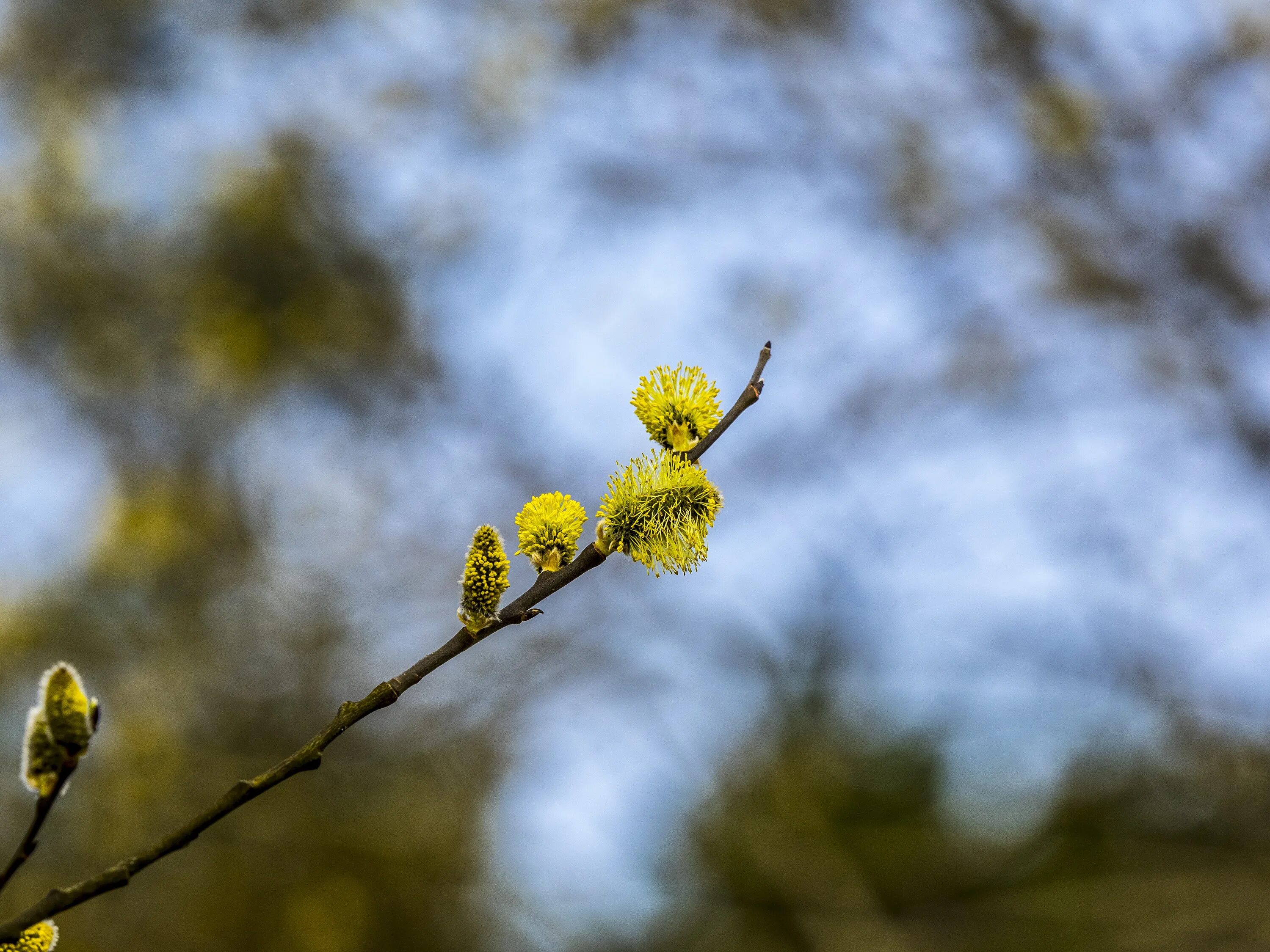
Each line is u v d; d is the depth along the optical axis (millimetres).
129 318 10539
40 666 9023
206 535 10031
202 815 2014
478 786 10055
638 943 10664
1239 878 9211
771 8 10383
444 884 9531
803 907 10125
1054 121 10164
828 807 11062
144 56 10609
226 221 10406
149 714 9016
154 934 8617
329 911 9031
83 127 10594
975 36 10305
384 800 9766
